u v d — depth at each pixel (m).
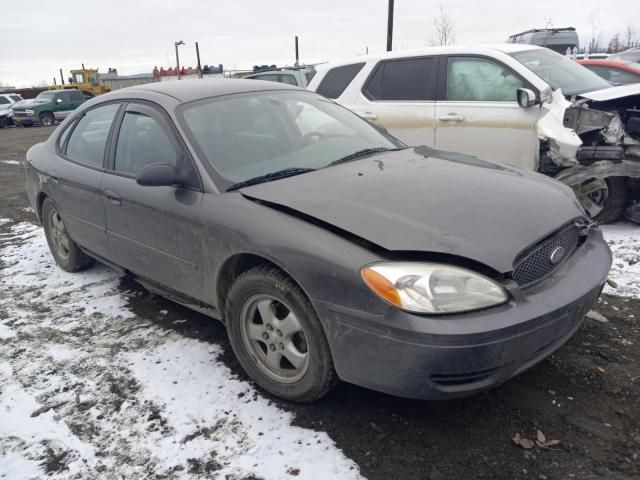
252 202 2.75
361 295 2.23
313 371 2.53
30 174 4.71
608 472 2.20
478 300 2.17
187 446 2.47
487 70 5.57
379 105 6.30
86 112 4.24
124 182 3.48
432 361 2.13
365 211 2.50
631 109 5.48
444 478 2.22
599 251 2.81
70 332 3.62
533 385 2.76
